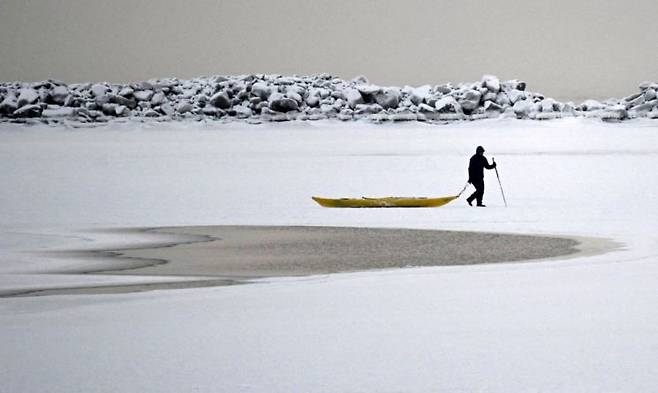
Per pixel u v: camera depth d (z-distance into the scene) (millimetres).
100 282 40938
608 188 88750
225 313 33469
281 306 34594
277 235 57656
